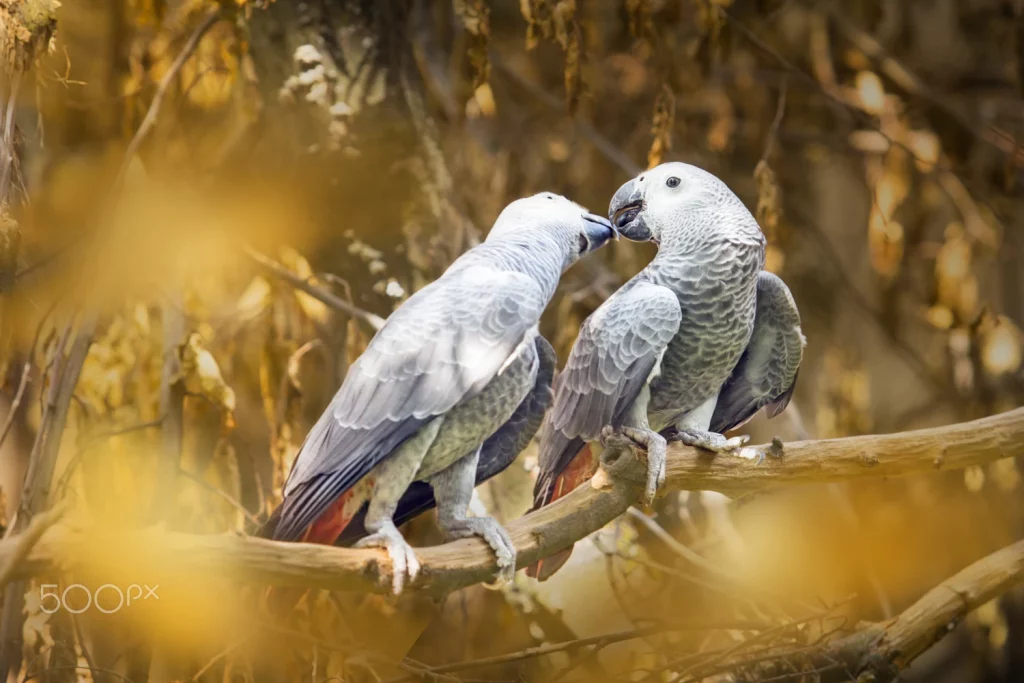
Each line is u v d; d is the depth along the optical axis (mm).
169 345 8156
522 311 5824
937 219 12906
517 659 7230
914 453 6301
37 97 6930
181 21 9047
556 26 7730
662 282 6879
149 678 7473
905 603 11969
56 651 7031
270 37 8586
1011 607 12234
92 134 10016
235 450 8867
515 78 11430
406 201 8742
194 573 4652
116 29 9352
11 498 8023
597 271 10133
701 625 7543
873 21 12164
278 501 7641
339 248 8625
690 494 9984
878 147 11867
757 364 7312
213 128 9398
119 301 8336
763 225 8906
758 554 10680
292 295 8438
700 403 7043
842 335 13203
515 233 6387
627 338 6496
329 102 8516
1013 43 12273
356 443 5652
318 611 7703
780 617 8461
